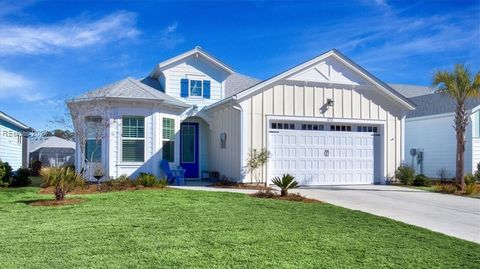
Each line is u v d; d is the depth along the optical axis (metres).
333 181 18.11
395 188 16.86
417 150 23.81
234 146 17.33
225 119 18.44
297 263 6.17
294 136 17.58
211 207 10.83
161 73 20.45
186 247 6.89
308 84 17.75
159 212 10.02
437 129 22.78
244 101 16.80
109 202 11.47
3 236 7.54
